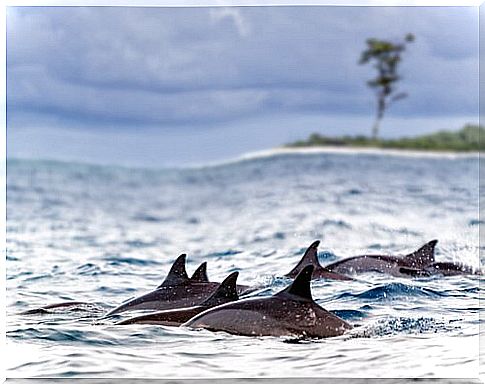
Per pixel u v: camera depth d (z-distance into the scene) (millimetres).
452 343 22281
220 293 23875
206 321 22734
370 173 74250
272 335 21859
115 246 49219
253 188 74500
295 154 82188
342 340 22109
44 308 26422
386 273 30312
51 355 21422
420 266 31000
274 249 42594
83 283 32344
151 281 33156
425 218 53156
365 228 50031
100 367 20547
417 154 81062
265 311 22266
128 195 78938
